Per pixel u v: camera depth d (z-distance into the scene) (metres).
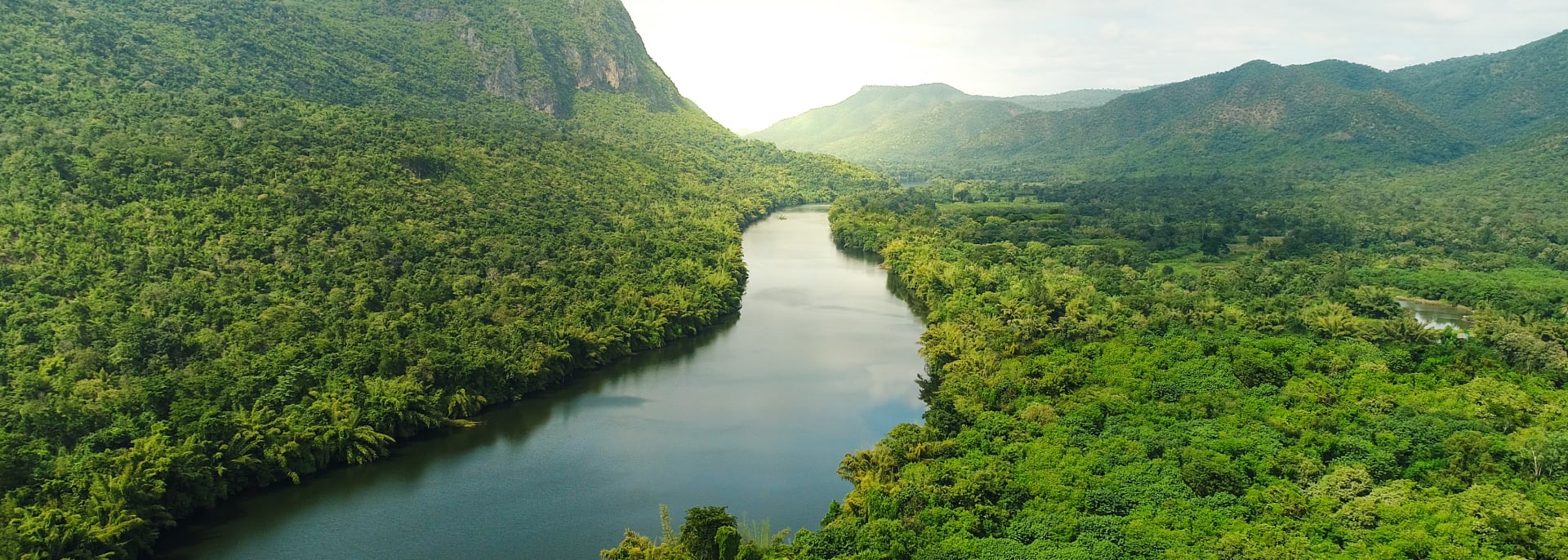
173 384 118.44
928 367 165.38
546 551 99.88
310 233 174.75
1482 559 78.44
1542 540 80.25
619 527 105.44
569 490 115.44
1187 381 134.12
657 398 151.25
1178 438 110.00
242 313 145.50
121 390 116.50
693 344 185.62
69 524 89.25
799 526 105.38
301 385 124.38
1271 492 93.12
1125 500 92.56
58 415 107.12
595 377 162.25
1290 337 158.62
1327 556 79.19
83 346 128.25
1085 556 80.12
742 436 134.25
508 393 147.12
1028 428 114.62
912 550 84.62
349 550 99.38
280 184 184.75
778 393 154.25
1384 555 79.44
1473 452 101.44
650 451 128.12
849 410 145.75
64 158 168.12
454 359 140.38
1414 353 149.25
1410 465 102.31
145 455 101.19
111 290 142.75
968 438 111.69
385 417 126.00
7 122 180.12
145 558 96.56
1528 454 98.81
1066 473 99.19
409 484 116.56
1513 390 125.88
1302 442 107.25
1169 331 164.50
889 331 197.00
